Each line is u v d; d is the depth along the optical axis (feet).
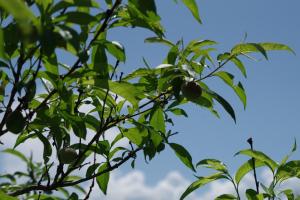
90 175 14.25
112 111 14.56
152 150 14.24
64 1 9.78
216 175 14.75
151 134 13.91
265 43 13.61
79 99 13.08
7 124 11.32
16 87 10.93
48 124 12.93
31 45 10.82
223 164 14.75
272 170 14.40
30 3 10.09
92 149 14.21
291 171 14.20
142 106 14.03
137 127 14.15
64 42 8.64
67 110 12.79
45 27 9.03
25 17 5.12
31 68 11.08
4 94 12.37
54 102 13.34
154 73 14.08
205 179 14.78
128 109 14.65
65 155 13.09
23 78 11.23
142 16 11.53
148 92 14.16
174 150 14.43
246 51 13.66
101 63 11.67
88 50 10.83
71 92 12.14
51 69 11.71
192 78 13.16
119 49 11.41
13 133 11.43
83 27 10.93
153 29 11.78
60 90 11.63
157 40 13.70
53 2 10.31
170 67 13.52
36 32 8.13
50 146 13.17
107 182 14.64
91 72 11.94
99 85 11.59
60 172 13.16
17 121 11.35
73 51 9.50
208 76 13.96
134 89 11.69
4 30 9.11
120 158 14.66
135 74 14.02
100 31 10.87
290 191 14.37
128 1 11.18
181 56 13.92
